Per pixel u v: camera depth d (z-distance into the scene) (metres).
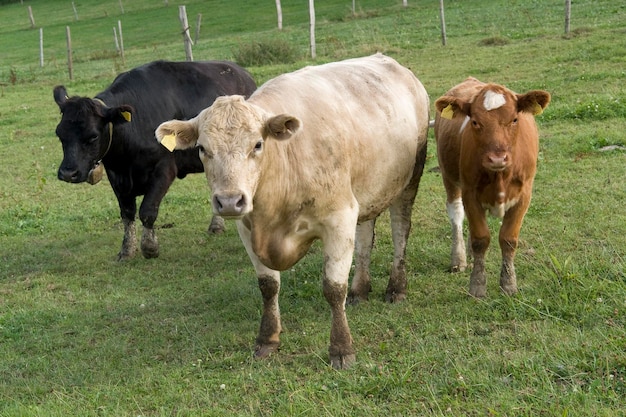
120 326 6.99
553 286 6.23
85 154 8.27
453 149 6.91
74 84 23.20
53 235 10.15
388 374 5.23
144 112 8.71
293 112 5.38
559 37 19.88
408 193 6.89
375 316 6.38
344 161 5.52
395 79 6.81
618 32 19.08
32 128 17.05
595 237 7.50
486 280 6.64
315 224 5.50
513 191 6.21
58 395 5.53
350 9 35.69
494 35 21.42
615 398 4.53
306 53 23.62
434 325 5.98
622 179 9.20
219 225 9.62
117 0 54.78
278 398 5.11
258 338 6.04
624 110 12.09
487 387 4.84
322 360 5.61
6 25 49.72
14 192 12.27
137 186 8.84
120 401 5.40
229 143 4.75
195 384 5.54
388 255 7.96
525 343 5.45
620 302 5.74
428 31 24.72
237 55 23.47
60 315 7.42
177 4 48.66
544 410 4.50
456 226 7.27
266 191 5.09
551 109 12.72
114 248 9.44
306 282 7.31
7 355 6.55
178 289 7.85
